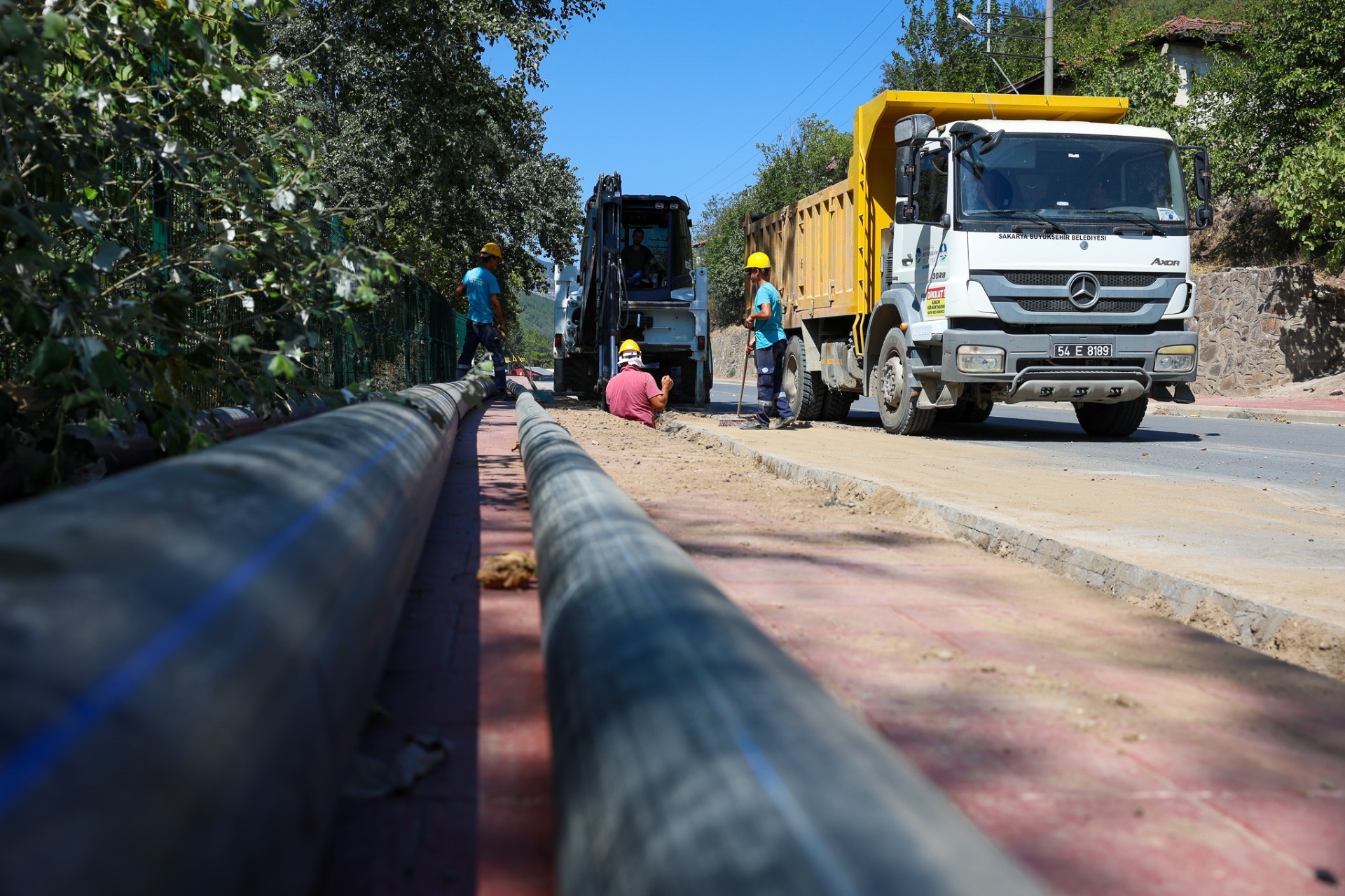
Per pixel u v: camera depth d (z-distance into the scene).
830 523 5.09
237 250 4.04
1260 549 4.47
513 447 8.30
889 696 2.43
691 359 17.05
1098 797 1.91
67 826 0.77
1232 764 2.08
